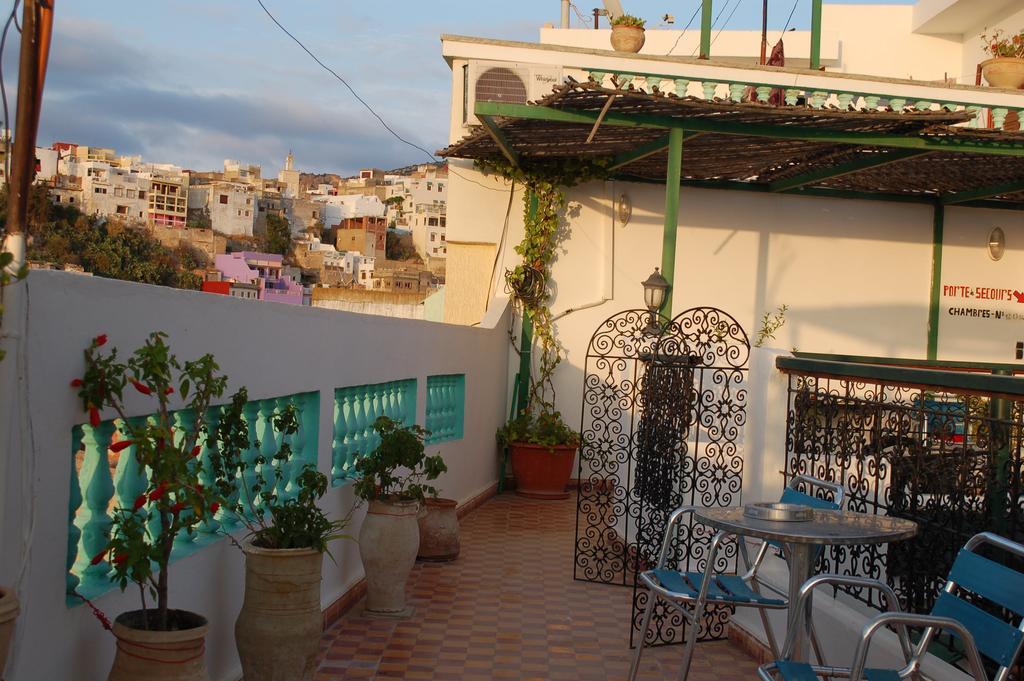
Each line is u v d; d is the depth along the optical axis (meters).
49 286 3.19
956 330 13.30
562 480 11.70
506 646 6.01
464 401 10.53
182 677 3.42
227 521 4.92
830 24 15.72
